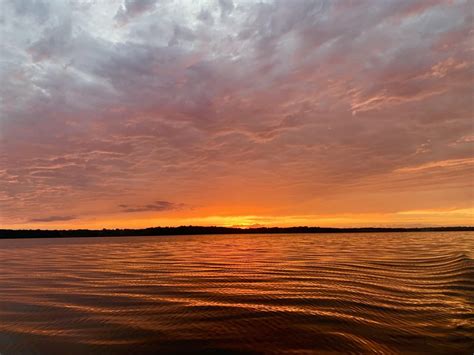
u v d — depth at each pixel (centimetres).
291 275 2369
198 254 4519
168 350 1086
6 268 3088
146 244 8075
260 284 2034
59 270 2888
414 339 1149
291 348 1083
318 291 1811
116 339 1181
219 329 1243
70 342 1170
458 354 1045
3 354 1105
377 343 1117
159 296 1755
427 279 2138
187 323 1310
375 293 1755
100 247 6825
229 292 1817
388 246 5422
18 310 1537
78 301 1678
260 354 1047
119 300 1683
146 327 1279
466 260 2848
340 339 1144
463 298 1653
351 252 4297
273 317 1359
